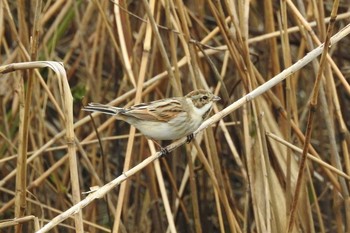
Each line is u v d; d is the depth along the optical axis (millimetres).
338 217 11203
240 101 8883
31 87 7746
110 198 12422
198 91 9477
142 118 9180
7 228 12070
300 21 9906
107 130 13531
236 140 12961
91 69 12766
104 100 13312
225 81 12906
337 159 10055
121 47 10812
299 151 9672
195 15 12961
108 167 12984
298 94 14344
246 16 9867
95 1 11266
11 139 12414
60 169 13781
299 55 11922
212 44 13750
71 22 14352
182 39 10391
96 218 12734
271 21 11039
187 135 9352
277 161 10633
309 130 8312
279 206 10188
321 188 13141
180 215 12664
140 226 12711
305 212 10562
